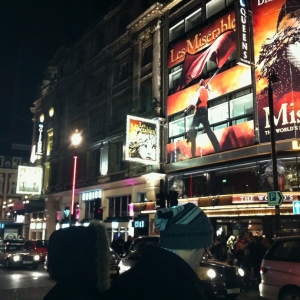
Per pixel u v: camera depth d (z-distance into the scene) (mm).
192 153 22516
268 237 15039
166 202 12648
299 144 17281
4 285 13969
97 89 35750
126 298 1543
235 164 19938
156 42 26953
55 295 1683
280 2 18828
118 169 30547
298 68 17812
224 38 21562
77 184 35500
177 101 24391
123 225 27547
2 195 61844
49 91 45750
